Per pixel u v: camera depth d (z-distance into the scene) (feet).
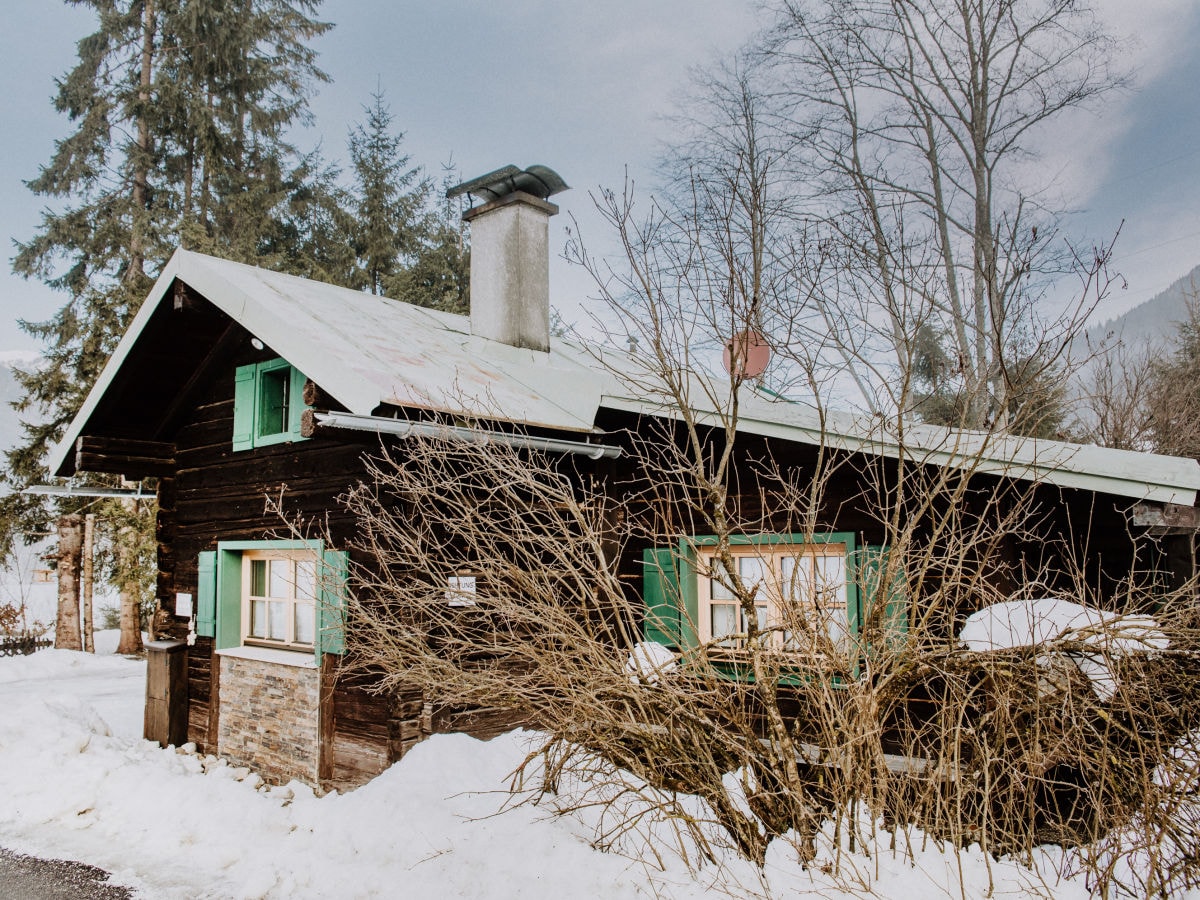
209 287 21.35
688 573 20.45
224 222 66.03
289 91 71.87
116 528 54.70
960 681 12.44
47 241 59.62
